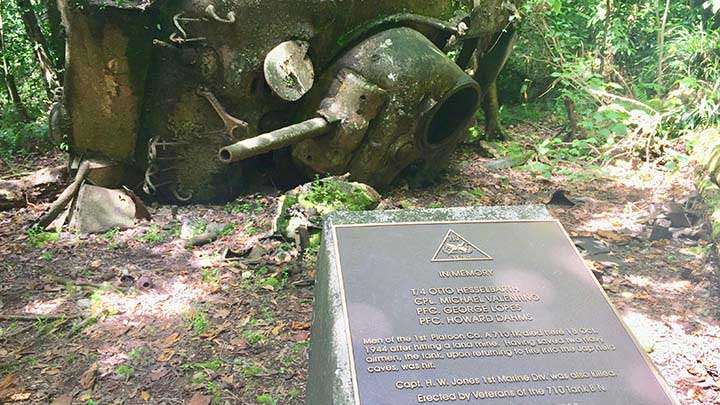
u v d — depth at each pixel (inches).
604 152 261.4
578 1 379.6
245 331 137.9
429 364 83.8
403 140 205.2
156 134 202.2
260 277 160.7
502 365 84.2
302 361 127.7
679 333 135.9
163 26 188.7
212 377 123.4
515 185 237.5
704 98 247.9
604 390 82.0
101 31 180.9
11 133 280.4
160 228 191.6
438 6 224.4
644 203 214.7
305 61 197.5
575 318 91.0
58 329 140.5
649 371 84.7
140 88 193.6
